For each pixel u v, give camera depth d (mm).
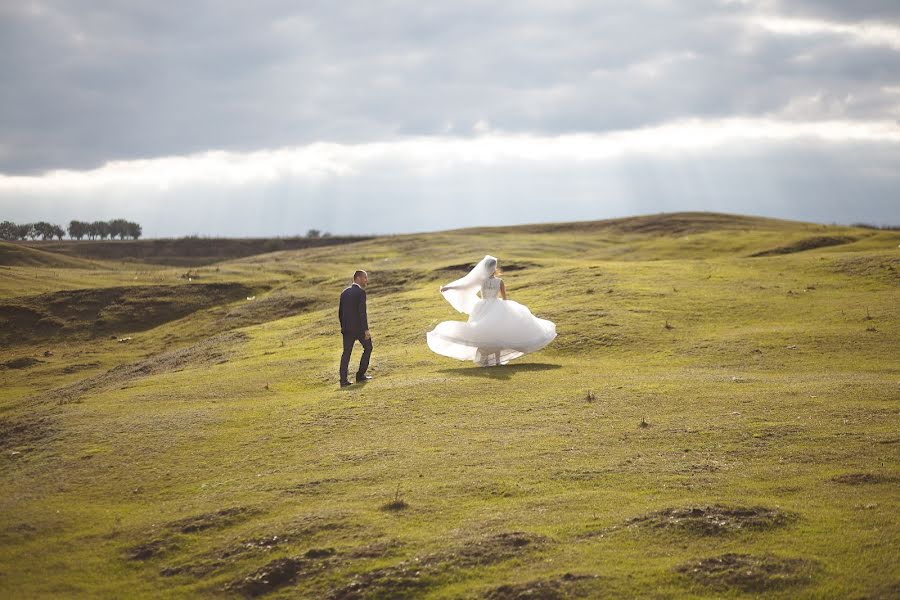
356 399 16078
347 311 18641
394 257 74500
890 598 6672
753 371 18078
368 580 7609
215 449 13133
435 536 8516
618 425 13070
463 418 14086
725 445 11531
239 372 22297
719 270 36406
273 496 10344
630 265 40156
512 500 9602
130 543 9211
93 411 17016
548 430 12961
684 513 8617
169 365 29109
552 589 7109
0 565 8789
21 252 88562
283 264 69312
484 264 20000
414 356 22281
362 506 9625
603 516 8852
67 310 46812
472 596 7188
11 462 13703
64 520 10148
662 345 21688
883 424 12133
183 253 127812
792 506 8852
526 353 20156
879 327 21875
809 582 7062
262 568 8094
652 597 6945
